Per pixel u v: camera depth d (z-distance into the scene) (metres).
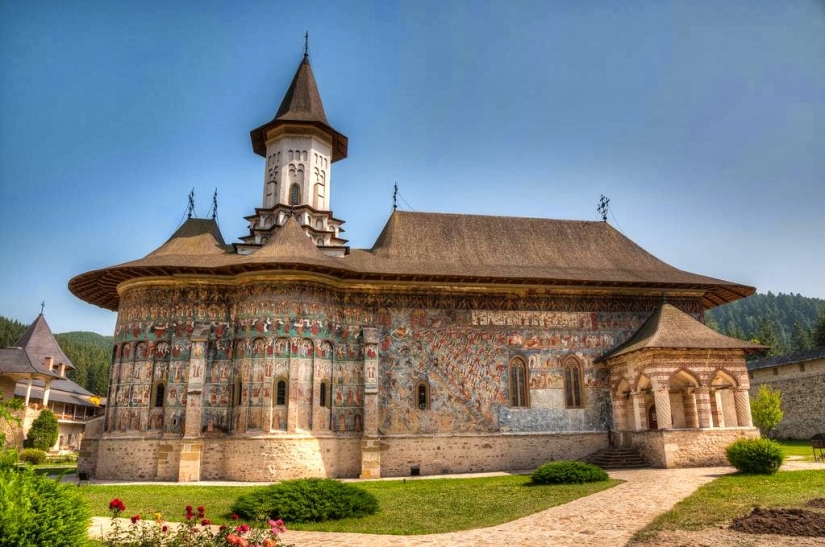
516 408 35.28
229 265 32.25
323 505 18.34
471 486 26.47
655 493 21.92
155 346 33.09
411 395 34.28
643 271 39.50
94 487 27.06
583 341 37.06
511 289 36.81
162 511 20.12
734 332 118.38
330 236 40.19
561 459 34.97
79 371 111.25
